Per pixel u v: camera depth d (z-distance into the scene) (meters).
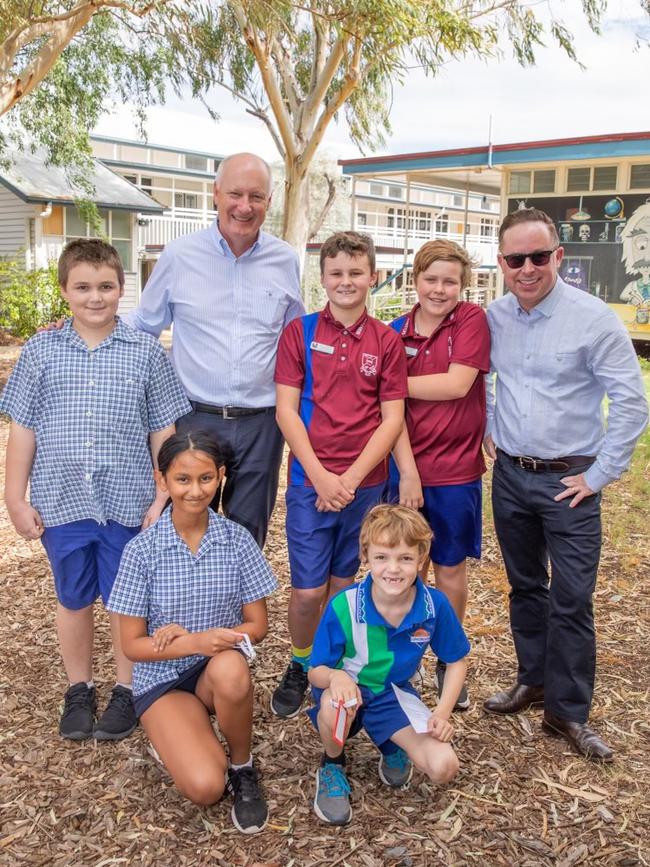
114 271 3.02
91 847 2.59
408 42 10.01
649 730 3.29
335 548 3.42
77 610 3.25
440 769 2.64
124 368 3.11
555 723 3.22
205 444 2.80
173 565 2.88
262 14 10.56
